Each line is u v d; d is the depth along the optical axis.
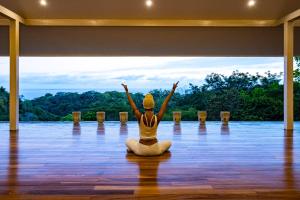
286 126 7.92
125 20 8.39
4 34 8.81
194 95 12.82
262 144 5.48
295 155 4.47
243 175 3.38
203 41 8.98
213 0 7.75
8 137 6.38
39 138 6.24
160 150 4.51
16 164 3.91
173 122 9.77
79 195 2.73
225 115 9.33
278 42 8.94
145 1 7.76
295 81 11.73
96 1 7.77
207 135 6.70
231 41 8.98
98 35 8.92
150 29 8.88
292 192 2.80
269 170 3.59
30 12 8.06
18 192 2.81
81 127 8.32
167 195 2.73
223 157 4.34
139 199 2.63
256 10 8.09
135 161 4.10
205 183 3.08
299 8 7.85
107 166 3.81
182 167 3.76
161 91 13.09
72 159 4.21
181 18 8.37
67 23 8.35
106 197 2.68
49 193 2.79
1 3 7.64
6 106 12.30
